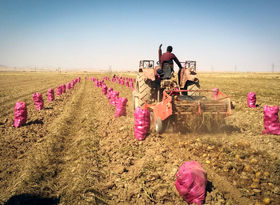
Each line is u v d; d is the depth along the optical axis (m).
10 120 10.12
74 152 6.10
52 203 3.89
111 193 4.02
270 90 21.05
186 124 6.53
